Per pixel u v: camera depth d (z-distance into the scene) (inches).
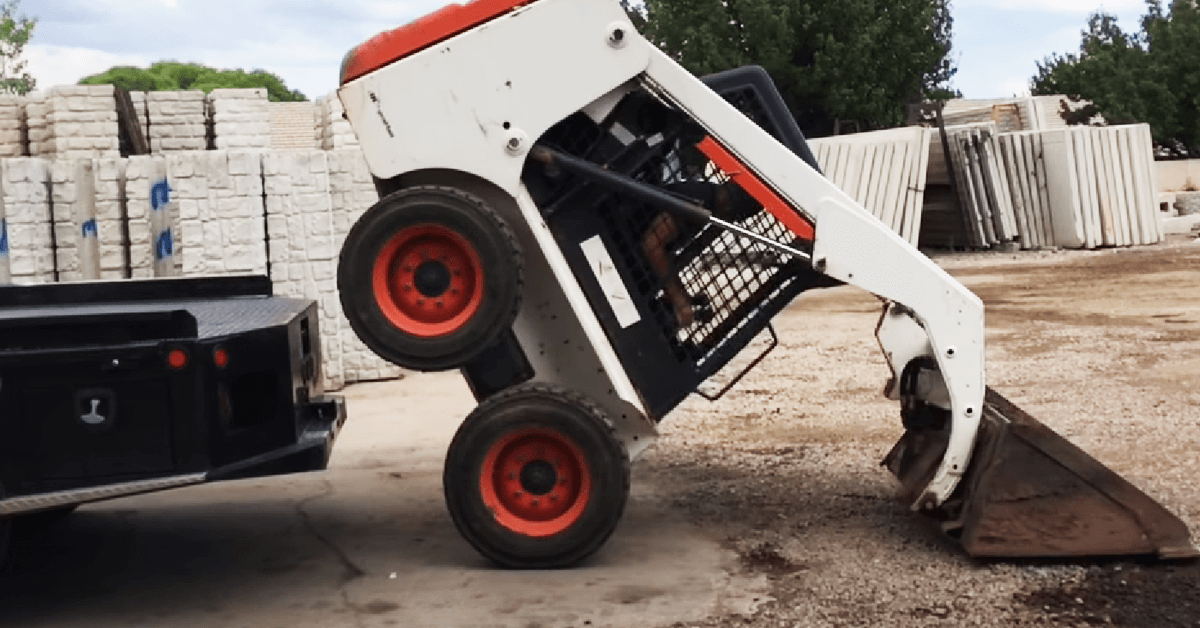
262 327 195.8
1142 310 536.7
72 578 217.2
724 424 338.0
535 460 210.7
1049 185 882.8
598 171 214.7
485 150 212.2
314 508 264.1
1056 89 2076.8
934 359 231.1
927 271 212.2
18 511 179.2
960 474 214.8
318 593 204.8
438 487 280.1
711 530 235.8
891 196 807.7
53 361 181.2
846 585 199.3
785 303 230.2
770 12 1318.9
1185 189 1400.1
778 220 218.4
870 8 1332.4
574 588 202.1
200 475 183.0
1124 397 344.2
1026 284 668.7
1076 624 178.5
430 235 208.5
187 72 3002.0
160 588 210.4
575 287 217.3
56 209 396.5
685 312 226.5
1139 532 204.2
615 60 213.5
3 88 1472.7
